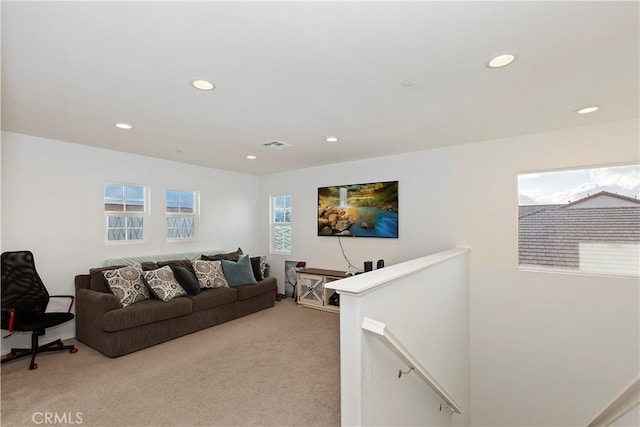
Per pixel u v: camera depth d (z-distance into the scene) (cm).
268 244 618
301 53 176
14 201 333
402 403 201
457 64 190
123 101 245
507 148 357
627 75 204
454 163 394
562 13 142
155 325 350
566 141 324
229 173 579
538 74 203
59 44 165
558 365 325
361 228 480
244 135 342
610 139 302
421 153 420
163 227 475
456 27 153
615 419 237
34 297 319
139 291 368
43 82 211
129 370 289
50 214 359
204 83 214
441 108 264
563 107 262
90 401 239
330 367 298
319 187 534
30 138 344
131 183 435
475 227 377
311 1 132
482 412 366
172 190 494
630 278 294
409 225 430
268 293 510
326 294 495
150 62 185
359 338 151
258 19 145
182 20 145
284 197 600
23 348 332
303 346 349
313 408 231
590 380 309
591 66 192
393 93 232
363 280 166
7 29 150
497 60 185
